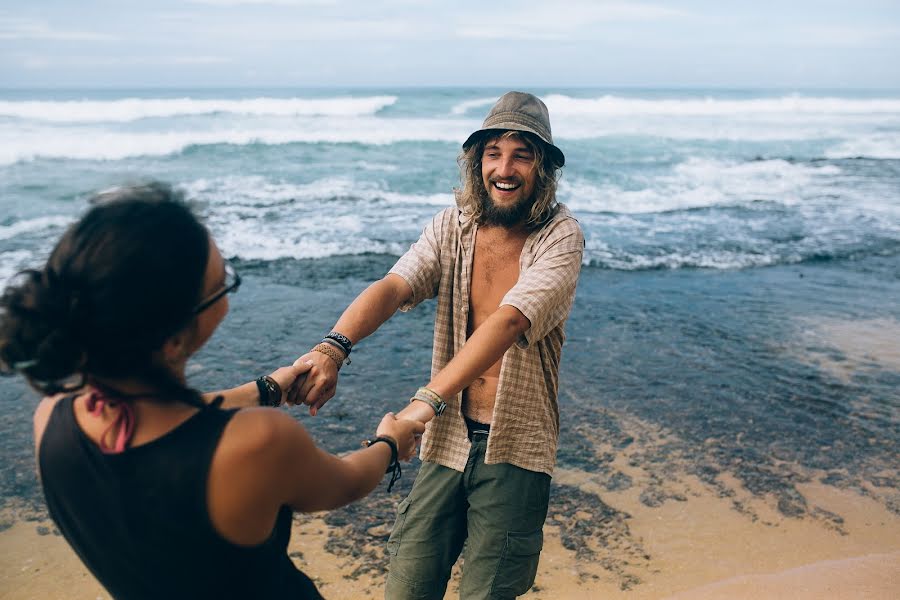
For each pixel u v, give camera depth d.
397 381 5.82
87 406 1.15
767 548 3.78
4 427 5.04
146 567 1.17
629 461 4.65
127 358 1.10
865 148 26.64
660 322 7.46
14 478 4.39
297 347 6.44
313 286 8.34
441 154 21.33
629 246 10.93
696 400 5.58
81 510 1.17
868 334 7.19
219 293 1.20
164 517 1.13
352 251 9.96
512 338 2.04
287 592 1.30
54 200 13.16
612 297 8.36
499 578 2.31
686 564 3.62
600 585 3.45
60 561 3.61
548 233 2.27
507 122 2.21
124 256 1.05
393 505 4.14
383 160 19.78
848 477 4.52
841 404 5.57
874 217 13.48
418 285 2.38
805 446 4.90
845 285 9.08
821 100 46.75
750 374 6.12
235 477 1.13
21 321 1.05
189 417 1.16
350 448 4.77
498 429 2.29
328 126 28.38
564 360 6.32
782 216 13.59
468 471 2.36
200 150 20.77
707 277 9.40
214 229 10.88
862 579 3.40
